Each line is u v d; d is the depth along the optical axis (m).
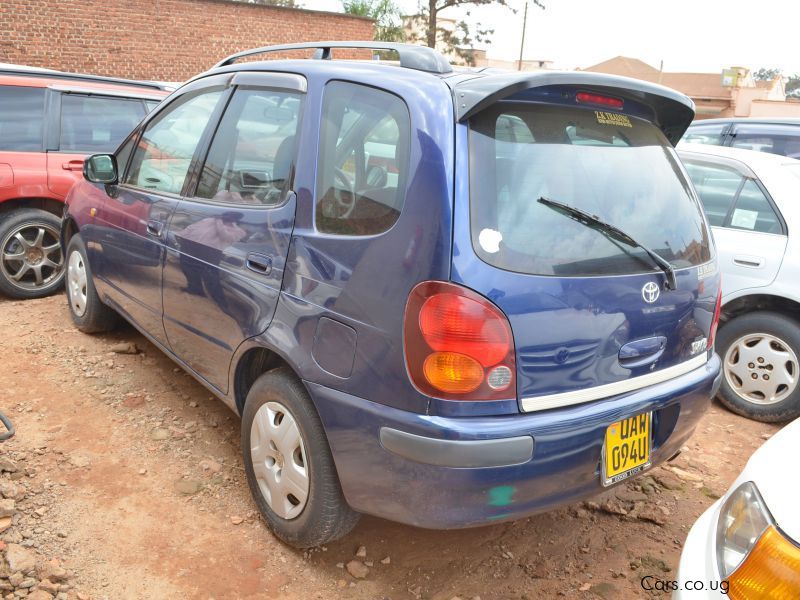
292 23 18.48
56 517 2.75
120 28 16.14
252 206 2.77
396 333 2.11
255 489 2.82
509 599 2.55
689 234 2.64
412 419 2.08
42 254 5.46
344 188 2.40
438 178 2.08
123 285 3.89
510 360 2.06
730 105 53.22
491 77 2.23
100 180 3.90
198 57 17.36
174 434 3.47
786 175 4.42
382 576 2.62
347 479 2.33
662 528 3.09
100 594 2.38
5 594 2.31
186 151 3.38
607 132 2.48
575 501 2.31
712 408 4.54
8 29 14.82
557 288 2.13
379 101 2.39
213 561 2.60
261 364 2.92
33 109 5.51
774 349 4.23
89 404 3.70
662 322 2.43
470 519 2.13
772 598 1.51
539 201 2.19
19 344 4.40
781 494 1.65
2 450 3.16
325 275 2.35
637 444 2.40
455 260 2.02
